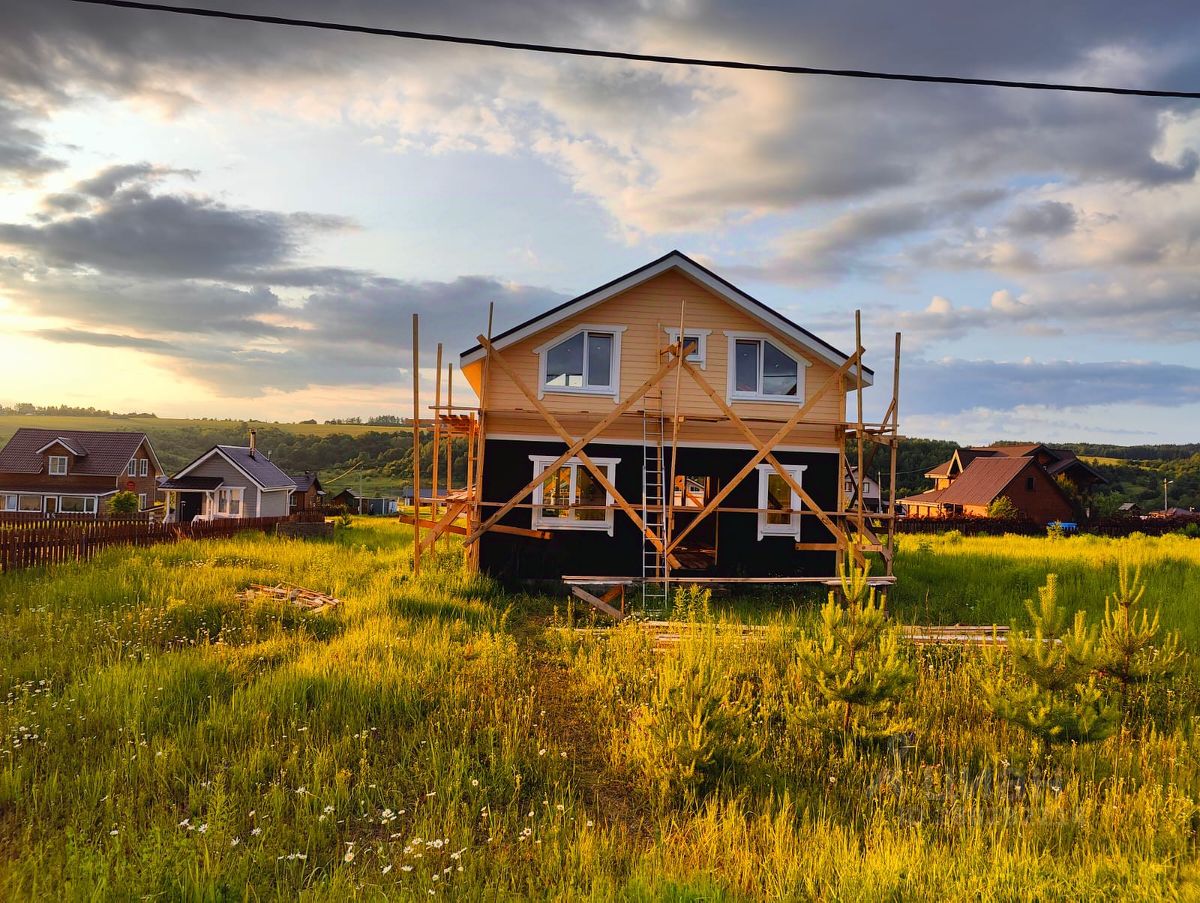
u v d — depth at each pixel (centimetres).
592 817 658
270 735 759
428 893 495
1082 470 6341
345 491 8425
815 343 1817
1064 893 515
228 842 559
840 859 558
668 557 1634
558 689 996
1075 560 2278
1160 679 984
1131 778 741
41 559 1645
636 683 985
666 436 1814
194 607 1216
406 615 1328
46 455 5662
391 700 858
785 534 1841
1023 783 738
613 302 1831
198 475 4931
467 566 1850
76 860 513
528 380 1805
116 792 636
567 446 1795
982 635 1294
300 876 525
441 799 655
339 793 646
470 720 818
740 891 520
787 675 1012
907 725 799
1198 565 2133
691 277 1836
